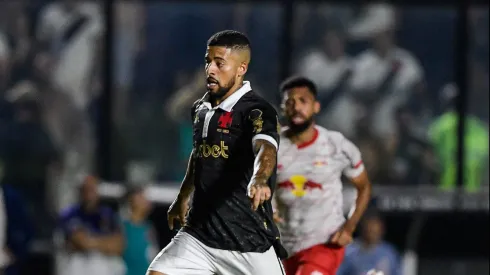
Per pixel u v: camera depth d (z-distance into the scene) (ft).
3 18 141.08
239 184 70.95
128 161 140.26
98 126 140.46
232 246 71.15
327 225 88.38
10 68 141.38
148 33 139.33
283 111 88.33
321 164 88.02
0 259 122.21
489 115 139.33
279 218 88.99
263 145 67.41
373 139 139.13
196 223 72.02
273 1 137.59
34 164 141.28
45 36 140.97
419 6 138.21
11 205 126.00
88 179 130.21
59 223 132.36
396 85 138.82
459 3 138.21
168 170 140.05
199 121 71.77
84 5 140.15
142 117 139.95
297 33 137.80
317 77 138.31
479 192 138.92
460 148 138.82
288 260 89.10
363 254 125.49
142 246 130.31
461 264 139.13
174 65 139.54
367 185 89.97
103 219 130.00
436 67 139.13
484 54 138.82
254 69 137.59
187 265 71.56
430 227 138.31
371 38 138.41
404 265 137.90
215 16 138.62
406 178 139.54
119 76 140.05
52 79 141.08
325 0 137.69
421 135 139.54
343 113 138.62
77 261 128.98
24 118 141.18
